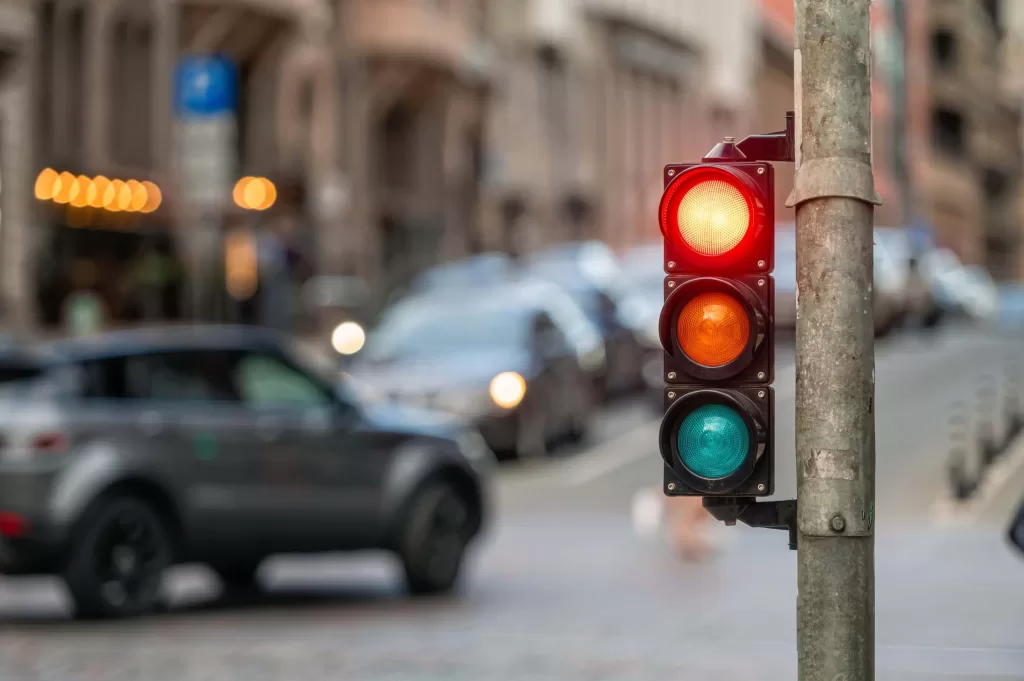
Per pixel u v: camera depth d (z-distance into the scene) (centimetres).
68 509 1736
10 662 1509
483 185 8419
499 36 8812
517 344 3450
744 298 661
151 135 5669
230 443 1875
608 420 4131
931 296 6788
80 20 5341
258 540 1903
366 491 1997
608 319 4572
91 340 1833
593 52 10019
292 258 5456
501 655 1548
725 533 2442
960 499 2967
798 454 629
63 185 5200
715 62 11981
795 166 637
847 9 631
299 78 6631
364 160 7306
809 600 626
